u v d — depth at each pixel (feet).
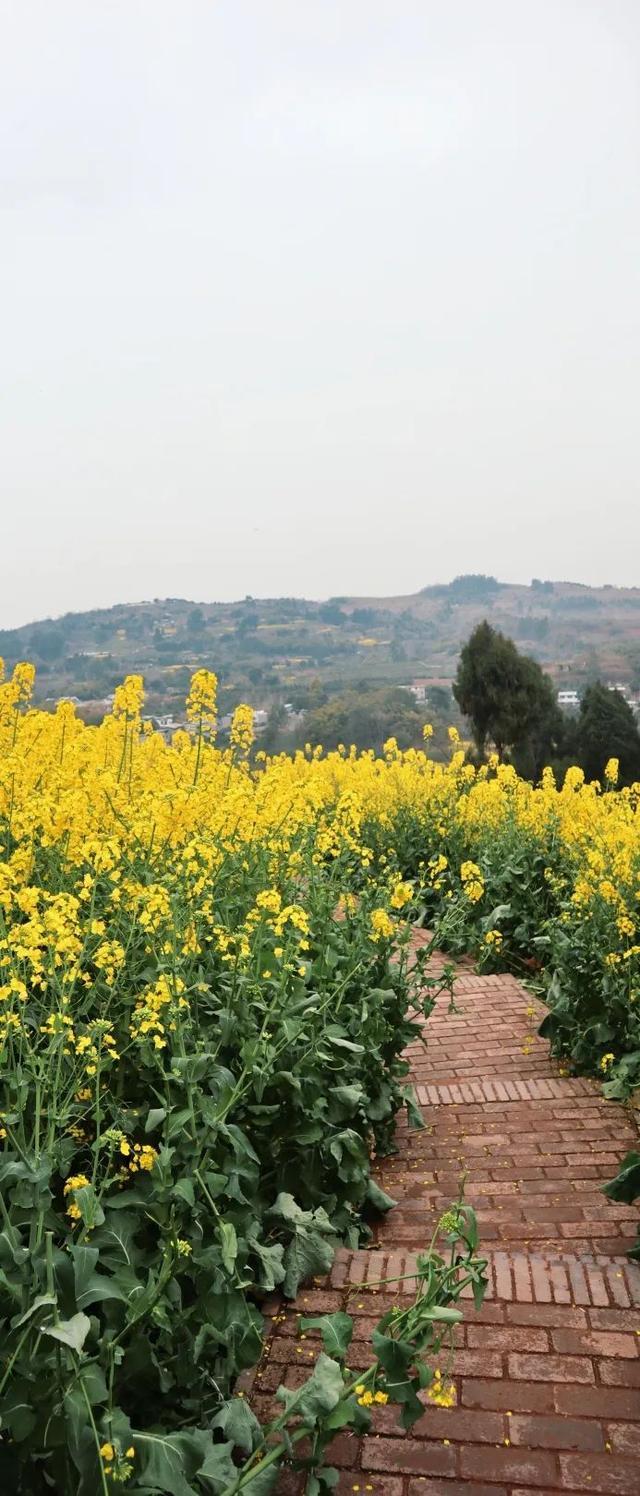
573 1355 10.41
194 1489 8.10
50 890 13.99
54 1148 9.24
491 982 27.94
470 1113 18.07
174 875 13.17
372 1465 9.09
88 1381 7.70
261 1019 13.61
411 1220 14.02
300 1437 8.39
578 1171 15.23
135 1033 10.61
